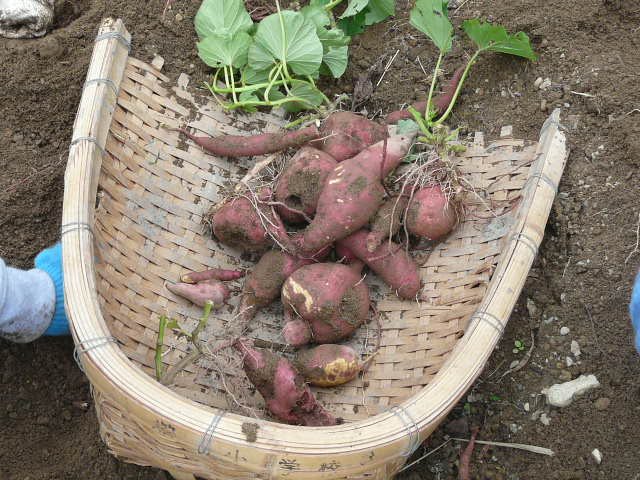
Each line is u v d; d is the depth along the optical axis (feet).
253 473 2.00
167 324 2.35
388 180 2.79
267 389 2.36
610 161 2.73
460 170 2.75
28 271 2.51
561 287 2.64
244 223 2.68
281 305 2.77
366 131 2.80
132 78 2.84
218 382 2.52
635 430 2.38
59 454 2.61
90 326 2.11
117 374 2.03
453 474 2.53
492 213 2.64
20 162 3.00
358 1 3.07
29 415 2.65
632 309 2.21
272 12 3.28
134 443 2.23
